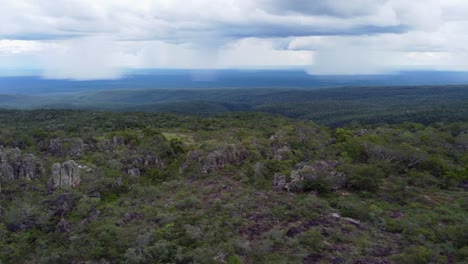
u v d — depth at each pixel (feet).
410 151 200.64
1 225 125.08
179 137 286.87
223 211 128.88
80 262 104.06
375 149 204.13
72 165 158.10
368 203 143.33
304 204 134.62
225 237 110.22
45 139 236.63
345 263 98.48
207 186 157.48
